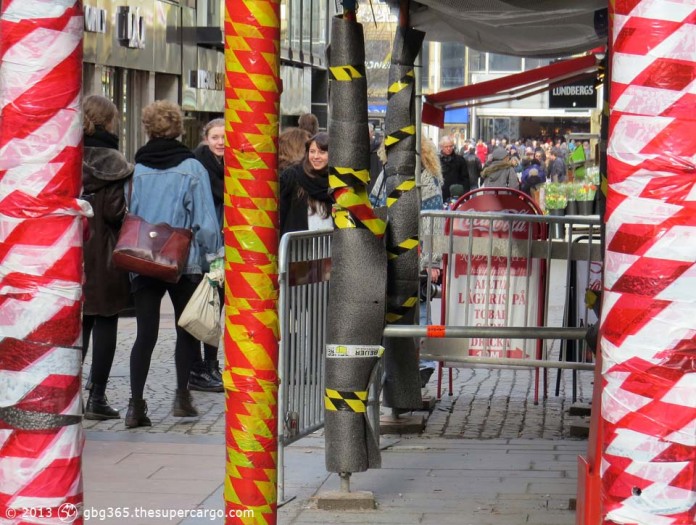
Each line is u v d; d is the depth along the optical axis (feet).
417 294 37.35
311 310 34.04
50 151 20.26
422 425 40.75
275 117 23.71
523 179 149.07
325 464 32.30
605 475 19.47
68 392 20.65
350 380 31.19
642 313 18.79
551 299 54.65
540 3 35.63
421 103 44.86
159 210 41.45
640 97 18.63
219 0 138.21
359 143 31.50
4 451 20.57
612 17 19.79
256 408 24.04
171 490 32.58
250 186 23.63
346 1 31.45
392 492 32.55
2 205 20.31
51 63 20.18
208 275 41.24
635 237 18.79
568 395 48.42
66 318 20.49
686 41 18.47
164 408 44.62
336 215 31.50
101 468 35.01
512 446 38.65
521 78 44.93
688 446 18.81
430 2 35.60
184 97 126.93
